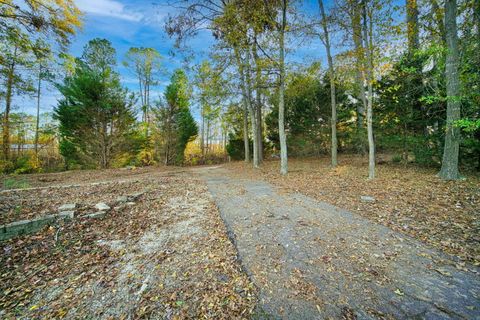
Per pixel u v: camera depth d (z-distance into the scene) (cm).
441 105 794
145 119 2244
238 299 238
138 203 603
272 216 494
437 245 329
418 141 906
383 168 1000
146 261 323
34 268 302
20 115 1372
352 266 290
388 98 921
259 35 960
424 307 214
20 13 771
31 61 1005
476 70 657
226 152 2881
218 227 444
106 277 285
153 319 214
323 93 1616
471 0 642
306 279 268
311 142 1892
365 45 710
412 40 754
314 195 651
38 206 516
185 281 274
